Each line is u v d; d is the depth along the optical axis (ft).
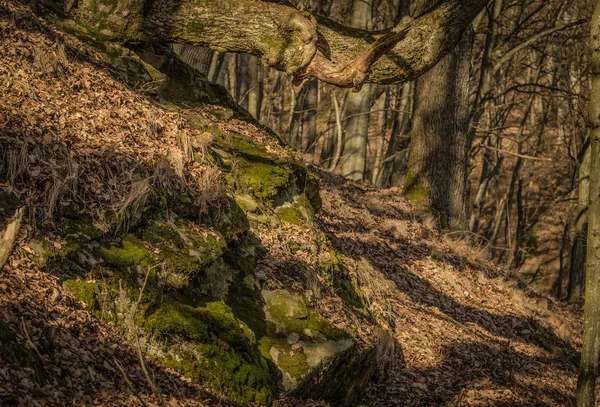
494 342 37.14
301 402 22.34
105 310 19.02
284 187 30.17
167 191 22.94
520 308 43.45
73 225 19.75
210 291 22.97
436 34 30.86
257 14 29.99
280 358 23.12
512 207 108.17
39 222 19.04
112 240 20.63
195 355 20.11
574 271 67.87
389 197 49.47
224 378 20.31
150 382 16.51
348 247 36.68
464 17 30.96
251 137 32.30
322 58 29.19
